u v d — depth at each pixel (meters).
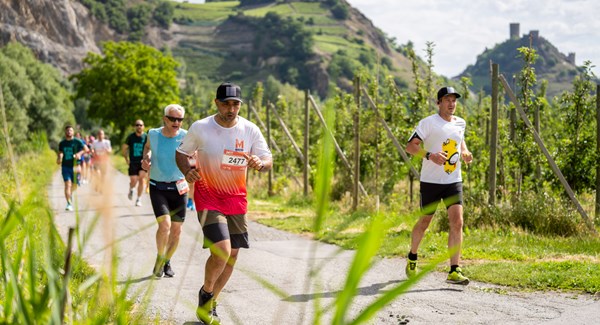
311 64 167.12
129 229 11.37
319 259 8.55
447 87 7.28
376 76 16.05
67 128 14.29
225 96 5.11
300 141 24.52
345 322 1.02
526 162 13.37
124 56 67.06
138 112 65.06
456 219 7.12
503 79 11.56
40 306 1.59
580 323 5.46
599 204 11.88
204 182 5.15
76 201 1.75
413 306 6.08
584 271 7.33
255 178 23.03
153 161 7.14
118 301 1.79
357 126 14.56
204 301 5.19
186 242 10.26
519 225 10.84
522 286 6.95
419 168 14.13
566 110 14.15
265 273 7.70
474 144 15.95
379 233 0.99
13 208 1.67
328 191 1.05
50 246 1.65
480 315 5.75
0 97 1.78
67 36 161.62
